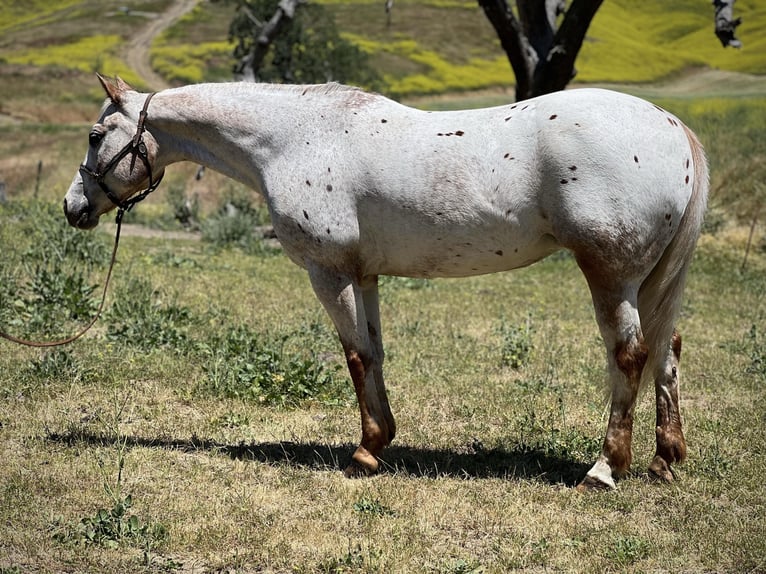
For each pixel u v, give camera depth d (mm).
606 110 5477
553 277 15422
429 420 7367
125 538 4910
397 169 5766
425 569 4660
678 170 5512
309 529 5121
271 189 6125
